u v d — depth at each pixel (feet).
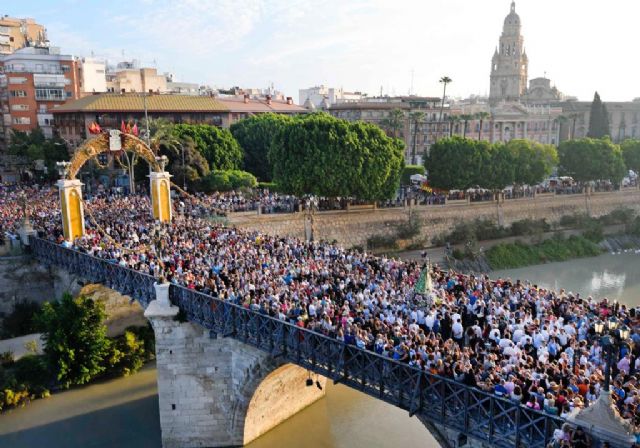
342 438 103.35
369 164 207.41
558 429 48.49
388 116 398.01
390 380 66.08
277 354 78.54
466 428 57.36
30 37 465.88
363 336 70.38
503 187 258.98
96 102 299.79
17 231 153.48
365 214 219.20
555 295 93.40
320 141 203.00
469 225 237.45
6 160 326.44
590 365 62.23
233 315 86.07
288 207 209.46
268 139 278.67
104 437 104.01
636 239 266.77
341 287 94.32
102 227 142.31
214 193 223.92
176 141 226.99
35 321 131.95
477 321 78.89
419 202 235.40
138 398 118.62
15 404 114.32
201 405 97.71
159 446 101.19
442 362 61.05
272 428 106.73
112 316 142.51
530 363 62.59
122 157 246.06
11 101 341.21
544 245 242.37
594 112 439.22
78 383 122.52
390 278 103.86
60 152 278.46
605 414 45.52
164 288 94.68
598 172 287.07
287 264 110.22
